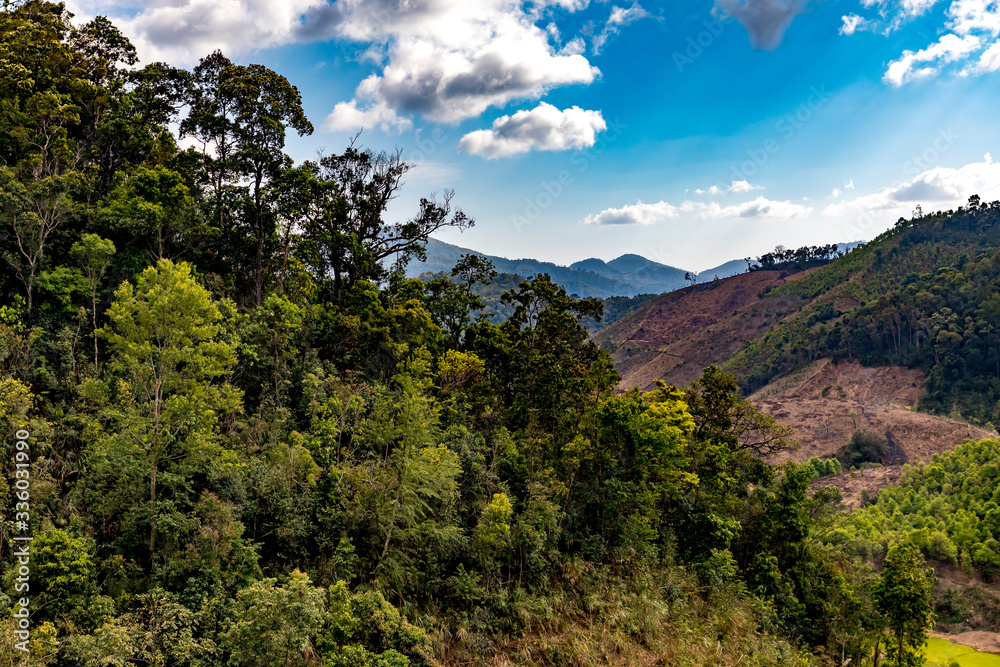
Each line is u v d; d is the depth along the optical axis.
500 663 27.58
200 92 44.66
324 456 30.31
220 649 19.84
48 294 29.47
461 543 31.19
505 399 47.47
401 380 34.25
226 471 25.50
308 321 39.06
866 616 40.38
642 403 40.16
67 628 18.61
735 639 32.38
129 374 26.14
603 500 39.56
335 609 23.94
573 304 51.12
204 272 38.41
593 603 32.34
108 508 22.41
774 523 45.44
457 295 53.06
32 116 33.41
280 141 40.91
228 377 31.44
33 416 23.45
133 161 41.78
